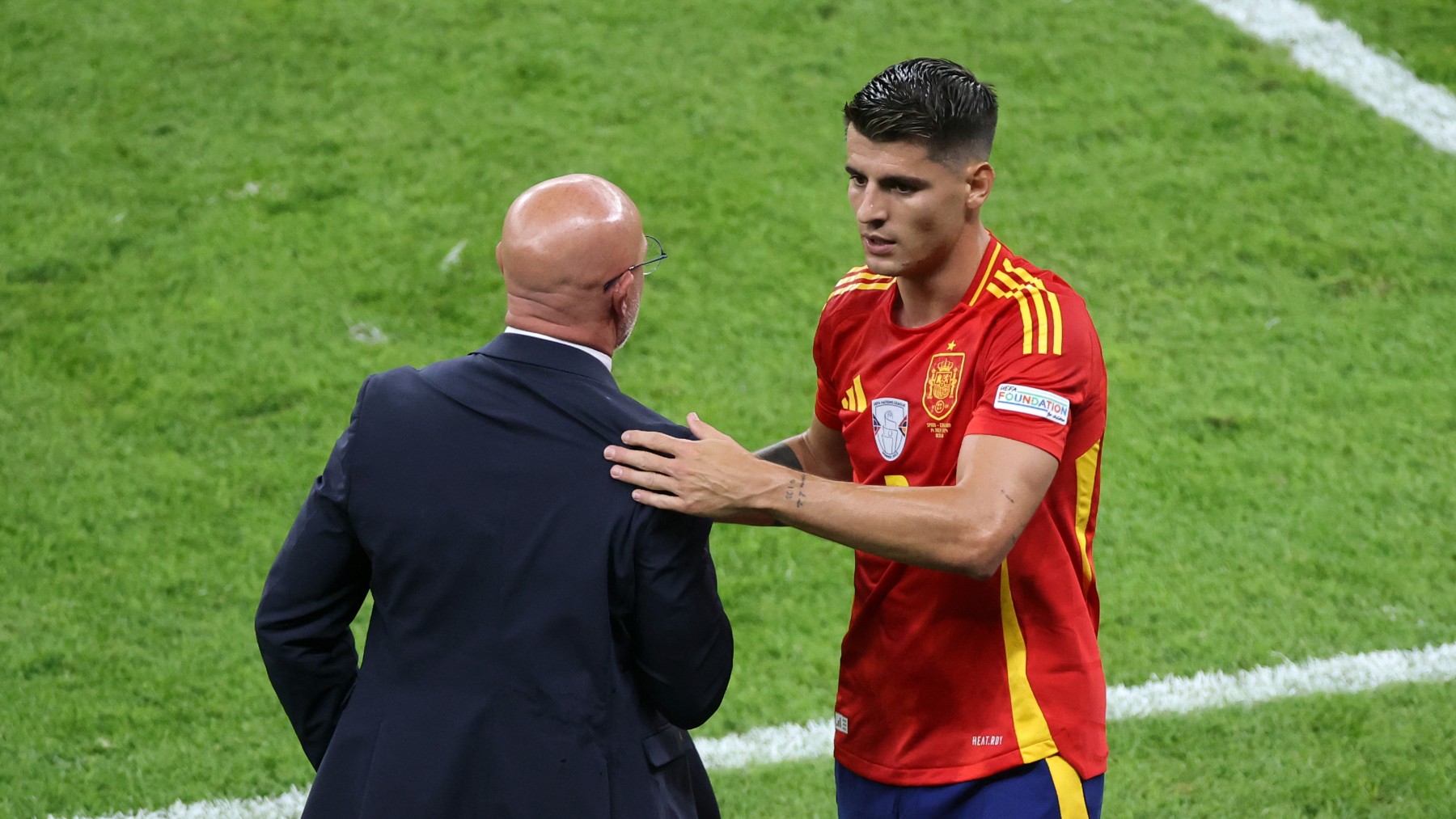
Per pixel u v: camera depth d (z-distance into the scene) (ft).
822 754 45.03
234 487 61.41
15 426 64.80
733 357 71.20
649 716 25.91
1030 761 27.84
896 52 97.76
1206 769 43.14
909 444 28.30
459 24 99.55
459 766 24.40
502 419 24.70
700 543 25.16
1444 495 60.34
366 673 25.62
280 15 99.76
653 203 82.94
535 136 88.74
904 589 28.48
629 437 24.71
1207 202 84.02
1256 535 57.93
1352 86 95.25
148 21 98.78
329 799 25.25
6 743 45.27
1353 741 44.24
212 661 50.47
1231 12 103.35
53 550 56.70
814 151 88.07
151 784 43.60
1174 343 72.49
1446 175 86.69
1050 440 25.88
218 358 70.44
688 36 98.94
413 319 73.92
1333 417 66.33
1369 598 53.36
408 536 24.56
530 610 24.47
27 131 88.28
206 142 87.86
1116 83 95.35
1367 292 76.38
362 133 88.94
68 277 76.07
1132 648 50.60
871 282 29.73
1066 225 82.02
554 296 25.07
